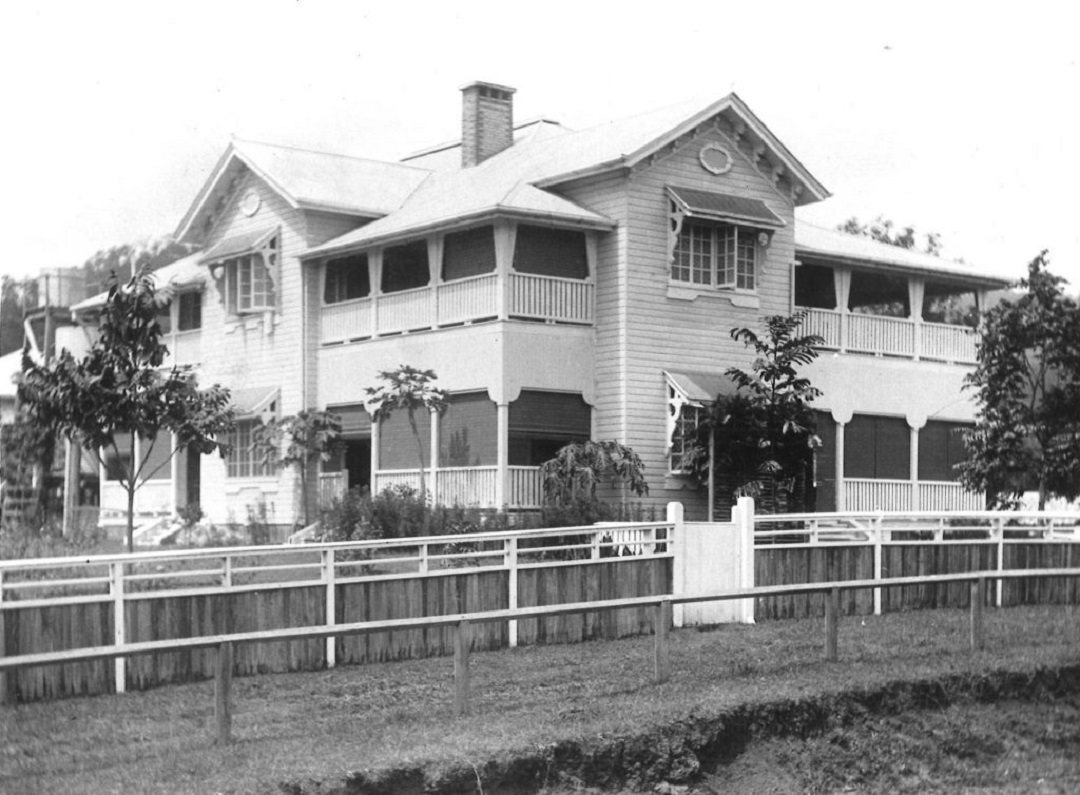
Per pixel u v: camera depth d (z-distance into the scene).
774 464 29.94
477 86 37.59
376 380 34.00
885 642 18.62
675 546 20.45
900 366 36.94
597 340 32.12
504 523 28.41
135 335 25.55
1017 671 16.66
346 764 12.10
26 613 15.20
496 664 17.38
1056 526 27.73
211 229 40.31
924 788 14.23
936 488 36.97
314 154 39.00
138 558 15.96
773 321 31.14
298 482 35.72
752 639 19.03
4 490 40.09
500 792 12.47
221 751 12.68
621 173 31.67
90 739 13.49
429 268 32.94
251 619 16.75
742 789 13.66
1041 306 30.39
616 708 14.25
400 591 17.97
